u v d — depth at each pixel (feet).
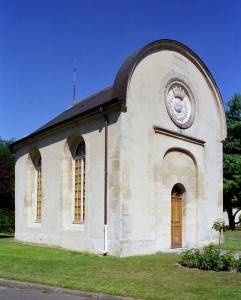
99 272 30.86
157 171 45.62
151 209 44.19
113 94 42.86
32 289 27.04
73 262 35.88
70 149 51.13
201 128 55.36
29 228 58.08
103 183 43.06
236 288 25.12
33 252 44.55
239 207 104.32
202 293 23.82
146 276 29.14
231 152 105.40
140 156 43.52
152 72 46.98
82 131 47.52
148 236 43.32
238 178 94.48
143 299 22.90
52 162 53.52
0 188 69.36
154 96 46.83
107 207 41.96
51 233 51.88
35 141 58.65
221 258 32.22
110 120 42.98
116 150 41.63
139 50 44.47
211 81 58.18
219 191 57.93
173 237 48.78
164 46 49.49
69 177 51.01
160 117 47.37
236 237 72.49
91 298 24.31
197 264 32.68
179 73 52.16
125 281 27.40
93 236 43.57
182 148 50.52
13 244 55.01
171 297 22.94
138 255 41.11
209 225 54.80
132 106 43.14
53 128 52.54
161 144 46.88
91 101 58.49
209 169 56.24
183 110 52.37
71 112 60.64
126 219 40.78
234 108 107.45
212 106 58.85
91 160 45.29
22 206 61.31
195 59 55.01
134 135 43.01
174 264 34.45
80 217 48.55
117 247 39.96
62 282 27.43
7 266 34.01
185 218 50.85
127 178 41.52
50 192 53.21
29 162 61.05
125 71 42.88
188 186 51.88
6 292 26.07
